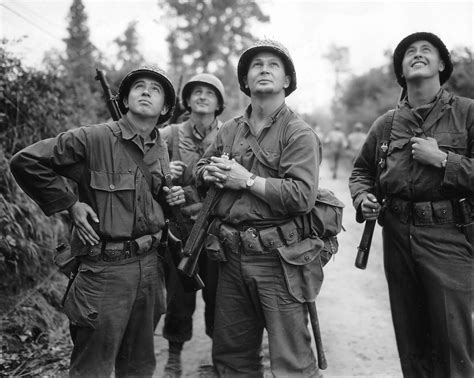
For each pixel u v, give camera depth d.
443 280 2.21
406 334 2.46
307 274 2.30
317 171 2.24
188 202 3.14
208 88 3.27
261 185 2.18
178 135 3.30
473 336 2.27
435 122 2.26
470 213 2.20
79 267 2.20
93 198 2.13
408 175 2.28
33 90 4.21
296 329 2.28
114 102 2.55
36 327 3.27
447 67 2.37
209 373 3.05
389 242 2.42
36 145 2.10
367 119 17.31
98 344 2.14
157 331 3.83
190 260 2.34
